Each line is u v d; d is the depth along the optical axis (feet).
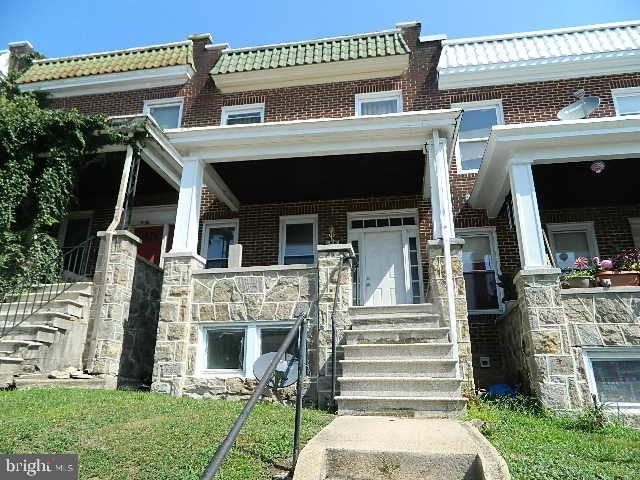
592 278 23.41
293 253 35.55
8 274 28.99
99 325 25.09
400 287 33.68
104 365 24.25
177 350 23.94
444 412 17.88
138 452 12.44
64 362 24.09
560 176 28.71
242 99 39.70
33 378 21.97
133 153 31.32
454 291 22.81
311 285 24.22
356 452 11.32
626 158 25.76
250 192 34.37
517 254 32.55
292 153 27.30
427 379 18.93
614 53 35.19
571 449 14.90
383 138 26.78
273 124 26.55
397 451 11.21
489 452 11.17
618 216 32.99
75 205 37.63
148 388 26.91
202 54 42.11
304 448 11.46
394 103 38.11
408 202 34.68
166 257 25.58
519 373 25.46
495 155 26.37
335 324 22.62
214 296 24.95
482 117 36.45
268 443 13.06
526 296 22.95
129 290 26.76
